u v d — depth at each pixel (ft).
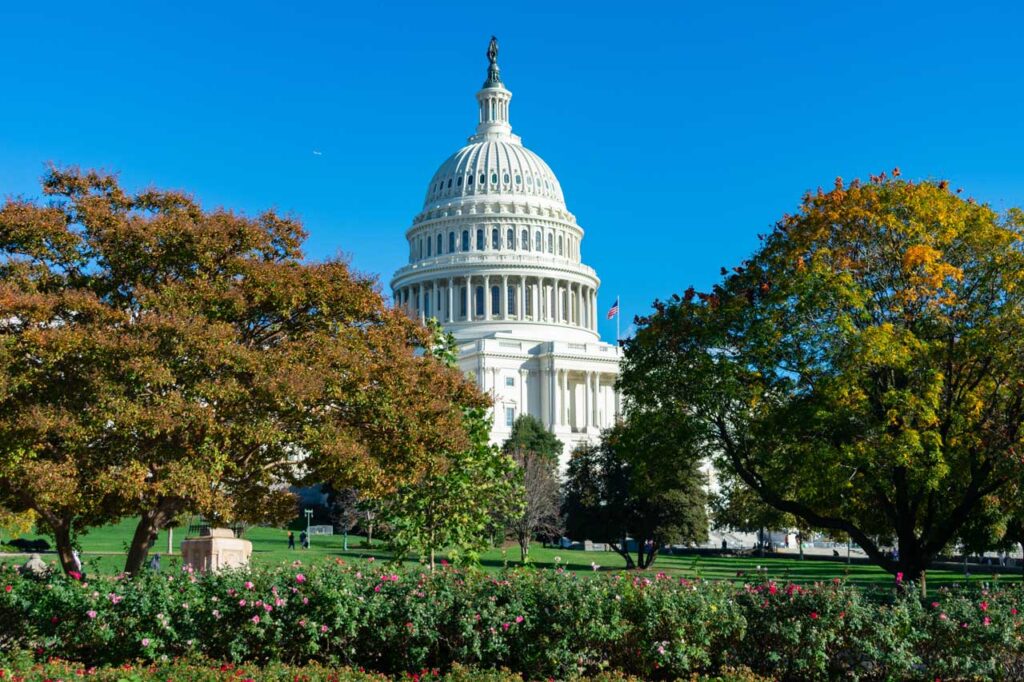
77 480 97.81
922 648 74.84
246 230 113.70
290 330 117.29
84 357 98.12
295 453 118.42
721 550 418.31
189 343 100.37
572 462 310.45
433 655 75.87
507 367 599.98
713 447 152.97
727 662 75.61
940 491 142.72
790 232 152.97
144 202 116.67
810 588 78.74
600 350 617.62
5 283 102.12
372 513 150.00
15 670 66.49
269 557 254.88
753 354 140.26
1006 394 141.28
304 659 75.05
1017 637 73.00
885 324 135.33
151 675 66.54
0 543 245.86
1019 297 138.72
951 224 142.10
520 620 73.77
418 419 114.52
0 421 94.68
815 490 138.21
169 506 112.16
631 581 78.13
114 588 76.43
